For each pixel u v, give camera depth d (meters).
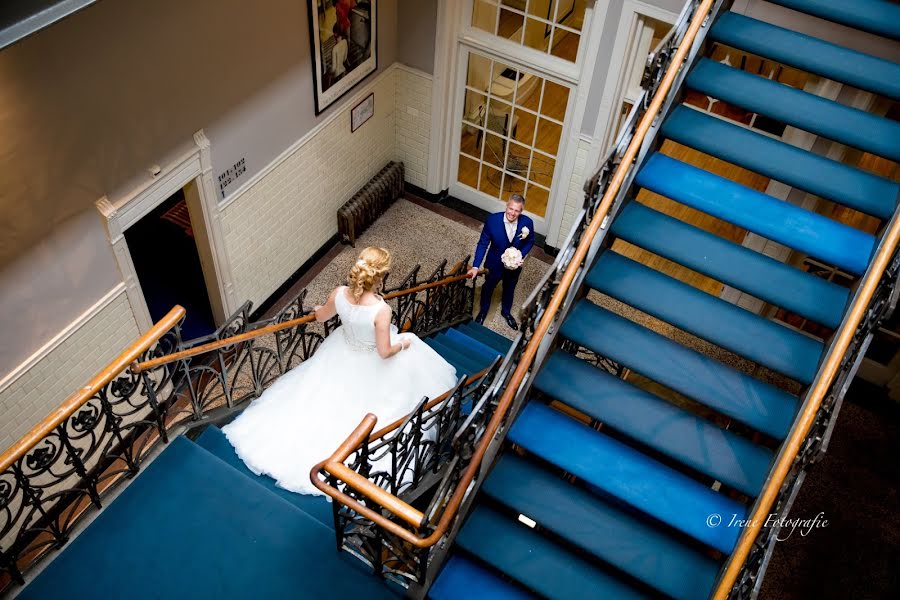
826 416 3.79
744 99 4.86
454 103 9.05
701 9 4.68
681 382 4.40
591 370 4.62
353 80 8.22
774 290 4.47
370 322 4.78
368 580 4.11
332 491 3.65
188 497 4.29
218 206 7.08
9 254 5.33
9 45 3.84
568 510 4.32
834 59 4.84
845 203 4.58
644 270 4.73
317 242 8.95
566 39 7.89
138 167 6.05
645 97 4.78
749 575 3.77
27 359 5.84
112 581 3.96
